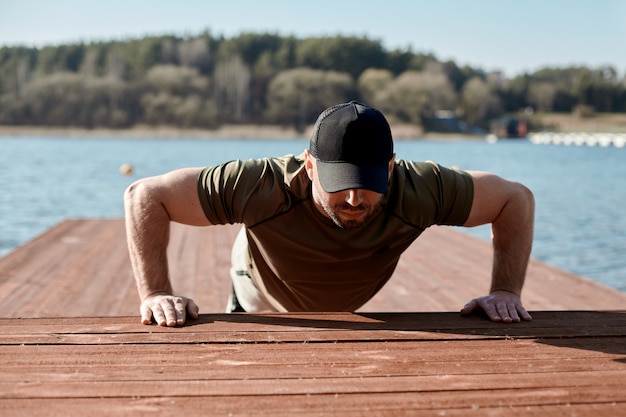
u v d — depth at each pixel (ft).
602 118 285.23
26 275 16.22
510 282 7.91
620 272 21.70
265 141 200.23
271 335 6.58
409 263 18.76
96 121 226.99
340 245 7.43
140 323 6.95
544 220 33.45
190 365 5.76
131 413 4.83
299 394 5.20
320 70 268.41
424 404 5.06
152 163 79.46
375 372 5.68
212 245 20.79
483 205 7.71
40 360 5.82
